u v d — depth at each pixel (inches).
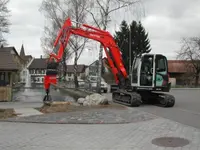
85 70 5034.5
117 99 919.0
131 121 531.5
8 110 688.4
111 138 399.2
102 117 571.5
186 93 1550.2
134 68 887.1
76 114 609.9
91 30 884.0
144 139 390.9
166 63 866.8
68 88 1758.1
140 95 855.1
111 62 909.2
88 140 389.1
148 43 2746.1
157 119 560.4
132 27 2687.0
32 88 1994.3
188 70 2842.0
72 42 2090.3
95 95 811.4
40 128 472.7
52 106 723.4
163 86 854.5
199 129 457.4
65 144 368.5
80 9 1854.1
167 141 377.7
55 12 2121.1
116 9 1256.2
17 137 408.8
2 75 1748.3
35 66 5191.9
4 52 1608.0
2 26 1919.3
